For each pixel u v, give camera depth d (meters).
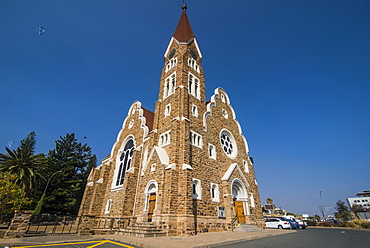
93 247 12.10
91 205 29.33
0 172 30.66
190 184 20.11
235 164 27.92
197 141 25.00
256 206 29.02
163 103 28.77
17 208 25.62
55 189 45.44
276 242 14.29
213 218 21.97
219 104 32.72
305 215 101.00
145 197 21.52
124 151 32.97
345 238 16.77
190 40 34.31
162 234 17.03
